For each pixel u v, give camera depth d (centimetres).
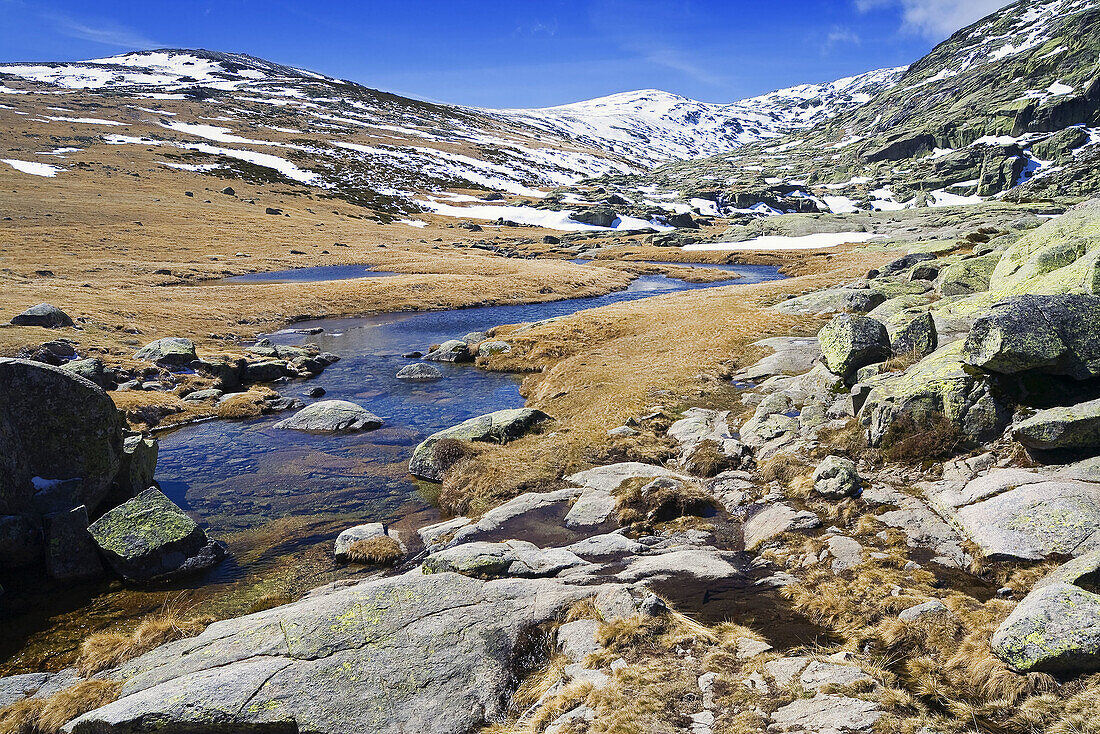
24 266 7606
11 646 1541
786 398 2616
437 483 2584
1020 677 964
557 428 2944
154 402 3622
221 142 19725
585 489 2214
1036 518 1377
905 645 1141
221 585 1823
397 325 6688
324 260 10494
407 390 4191
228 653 1220
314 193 16500
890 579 1376
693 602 1405
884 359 2439
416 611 1312
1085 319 1717
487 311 7469
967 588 1320
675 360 3822
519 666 1214
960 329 2617
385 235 13362
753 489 2058
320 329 6444
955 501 1600
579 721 1019
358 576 1831
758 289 6450
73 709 1167
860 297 4134
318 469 2766
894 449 1900
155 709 1061
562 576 1571
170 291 7162
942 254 5469
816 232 14188
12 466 1958
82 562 1866
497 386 4231
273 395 4009
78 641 1559
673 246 14300
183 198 13650
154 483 2612
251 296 7369
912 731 890
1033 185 17638
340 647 1202
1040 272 2458
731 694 1034
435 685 1138
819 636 1234
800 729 927
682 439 2606
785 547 1650
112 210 11600
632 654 1180
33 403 2017
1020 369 1719
